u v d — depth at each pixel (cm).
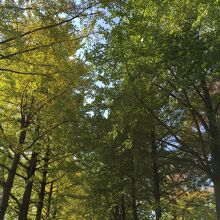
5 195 1224
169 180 1855
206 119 1395
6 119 1245
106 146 1598
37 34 922
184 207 2173
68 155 1584
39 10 898
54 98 1164
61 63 975
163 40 954
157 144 1609
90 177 1711
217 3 732
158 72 1100
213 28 805
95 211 2106
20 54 914
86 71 1082
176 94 1309
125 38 1053
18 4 876
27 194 1513
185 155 1580
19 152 1148
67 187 1845
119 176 1722
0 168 1562
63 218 2119
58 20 924
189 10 884
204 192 2025
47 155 1633
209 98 1207
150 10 1042
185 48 889
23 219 1481
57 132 1430
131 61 1077
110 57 1121
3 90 1147
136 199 1950
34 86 1126
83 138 1521
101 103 1396
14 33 838
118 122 1260
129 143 1369
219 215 1122
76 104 1214
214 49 740
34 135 1348
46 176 1858
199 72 875
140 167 1642
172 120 1504
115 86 1245
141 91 1189
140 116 1302
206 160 1184
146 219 2452
